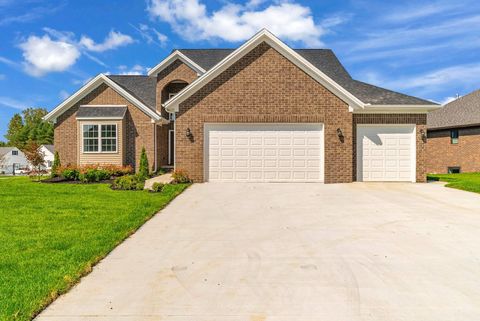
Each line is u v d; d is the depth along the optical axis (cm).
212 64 2291
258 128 1522
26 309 383
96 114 1958
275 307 398
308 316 378
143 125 2009
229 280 475
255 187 1373
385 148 1559
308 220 827
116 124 1952
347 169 1511
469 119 2770
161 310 392
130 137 2009
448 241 650
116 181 1373
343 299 417
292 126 1516
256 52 1509
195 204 1033
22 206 970
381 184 1462
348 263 538
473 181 1590
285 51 1498
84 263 523
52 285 443
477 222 796
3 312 375
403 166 1559
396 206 988
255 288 448
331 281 470
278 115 1505
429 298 420
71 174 1678
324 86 1505
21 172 6394
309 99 1505
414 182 1541
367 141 1559
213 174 1527
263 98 1510
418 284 460
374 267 520
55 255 560
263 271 507
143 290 443
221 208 974
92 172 1620
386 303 407
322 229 743
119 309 395
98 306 402
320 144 1515
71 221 794
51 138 8581
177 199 1113
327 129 1504
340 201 1071
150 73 2289
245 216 874
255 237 686
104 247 604
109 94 2016
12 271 489
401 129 1561
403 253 584
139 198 1098
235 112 1512
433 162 3134
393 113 1552
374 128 1559
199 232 725
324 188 1346
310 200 1090
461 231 719
